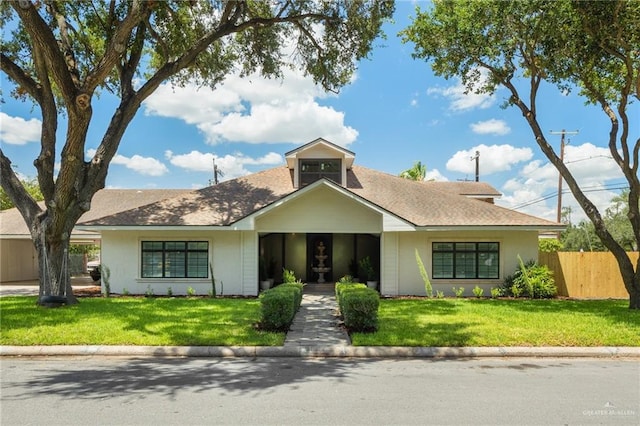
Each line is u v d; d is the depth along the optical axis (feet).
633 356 25.80
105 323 30.83
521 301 45.24
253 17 47.98
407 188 61.82
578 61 41.65
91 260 124.26
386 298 48.78
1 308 36.55
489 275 53.06
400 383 20.12
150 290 51.85
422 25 46.98
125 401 17.44
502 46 45.01
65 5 43.91
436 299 47.16
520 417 15.90
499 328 30.14
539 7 38.78
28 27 31.37
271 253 65.05
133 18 33.58
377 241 65.31
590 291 52.11
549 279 50.26
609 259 52.08
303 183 59.41
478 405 17.15
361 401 17.53
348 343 27.02
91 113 35.63
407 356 25.62
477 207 55.77
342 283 43.68
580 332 29.04
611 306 41.04
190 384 19.77
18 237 63.57
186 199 57.21
